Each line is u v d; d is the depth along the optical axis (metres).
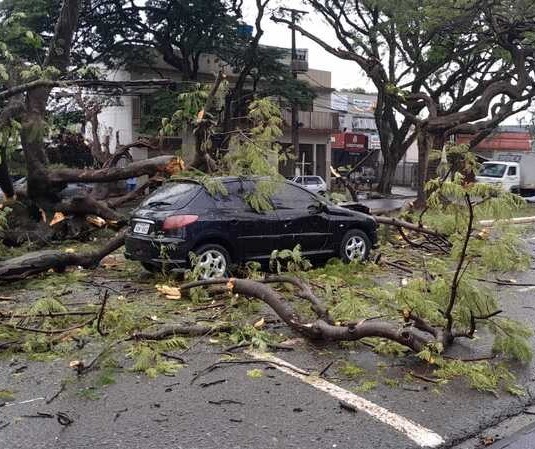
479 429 4.28
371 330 5.46
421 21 22.55
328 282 7.93
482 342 6.20
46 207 12.12
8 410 4.48
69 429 4.17
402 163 57.16
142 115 29.39
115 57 28.81
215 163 10.20
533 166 32.56
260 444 3.97
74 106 24.66
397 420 4.36
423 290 5.71
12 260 8.57
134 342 5.86
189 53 29.77
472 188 5.23
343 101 54.06
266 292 6.51
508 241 5.58
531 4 20.25
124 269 9.73
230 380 5.08
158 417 4.36
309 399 4.70
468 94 28.53
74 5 12.39
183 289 7.46
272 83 30.72
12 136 10.27
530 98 22.91
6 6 23.83
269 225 9.08
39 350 5.75
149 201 9.02
